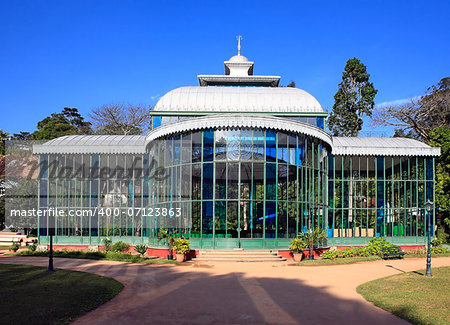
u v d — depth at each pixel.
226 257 23.27
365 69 54.41
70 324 10.68
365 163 33.16
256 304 12.71
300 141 25.92
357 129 53.62
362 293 14.38
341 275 18.31
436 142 35.28
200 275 18.16
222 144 24.53
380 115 54.25
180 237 24.44
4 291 13.95
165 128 25.78
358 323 10.88
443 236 32.75
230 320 11.00
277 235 25.11
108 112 63.09
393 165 31.47
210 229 26.34
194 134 25.14
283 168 25.05
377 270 19.92
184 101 30.25
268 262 22.84
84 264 21.70
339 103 53.50
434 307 12.47
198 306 12.44
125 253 26.08
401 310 12.09
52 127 57.75
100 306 12.50
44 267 20.03
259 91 31.31
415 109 52.84
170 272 19.02
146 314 11.55
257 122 24.14
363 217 32.16
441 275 18.16
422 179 31.64
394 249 25.28
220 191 28.25
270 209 26.47
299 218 25.28
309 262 22.28
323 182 28.83
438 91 53.56
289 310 12.05
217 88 31.50
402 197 31.59
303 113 30.14
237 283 16.19
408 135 55.06
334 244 28.97
